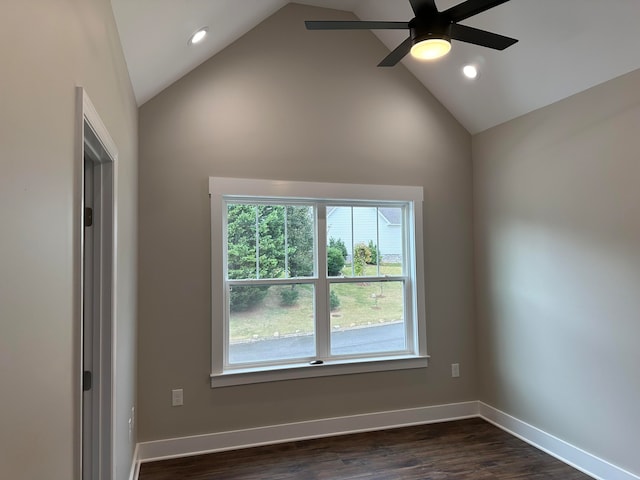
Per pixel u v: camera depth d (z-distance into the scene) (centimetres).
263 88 357
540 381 336
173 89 336
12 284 81
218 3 267
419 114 402
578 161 305
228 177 345
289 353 363
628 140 271
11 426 80
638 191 264
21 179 86
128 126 263
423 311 392
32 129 93
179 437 325
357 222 389
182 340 329
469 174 413
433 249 400
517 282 361
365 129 384
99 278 200
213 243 338
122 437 235
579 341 303
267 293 360
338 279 379
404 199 392
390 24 226
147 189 327
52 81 108
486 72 346
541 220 337
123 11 204
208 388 333
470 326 407
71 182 124
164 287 328
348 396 366
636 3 238
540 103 335
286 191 357
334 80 377
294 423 350
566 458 311
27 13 91
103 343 198
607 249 283
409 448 334
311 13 375
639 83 264
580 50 280
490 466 305
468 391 403
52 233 106
